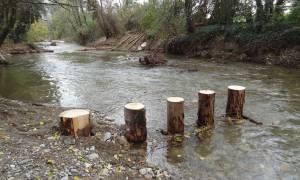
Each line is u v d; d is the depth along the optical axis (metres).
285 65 15.11
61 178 4.05
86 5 12.02
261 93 9.62
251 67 15.23
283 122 6.88
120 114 7.65
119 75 13.63
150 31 26.53
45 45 40.44
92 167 4.50
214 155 5.27
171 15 22.12
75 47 36.62
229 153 5.35
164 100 8.91
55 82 12.27
